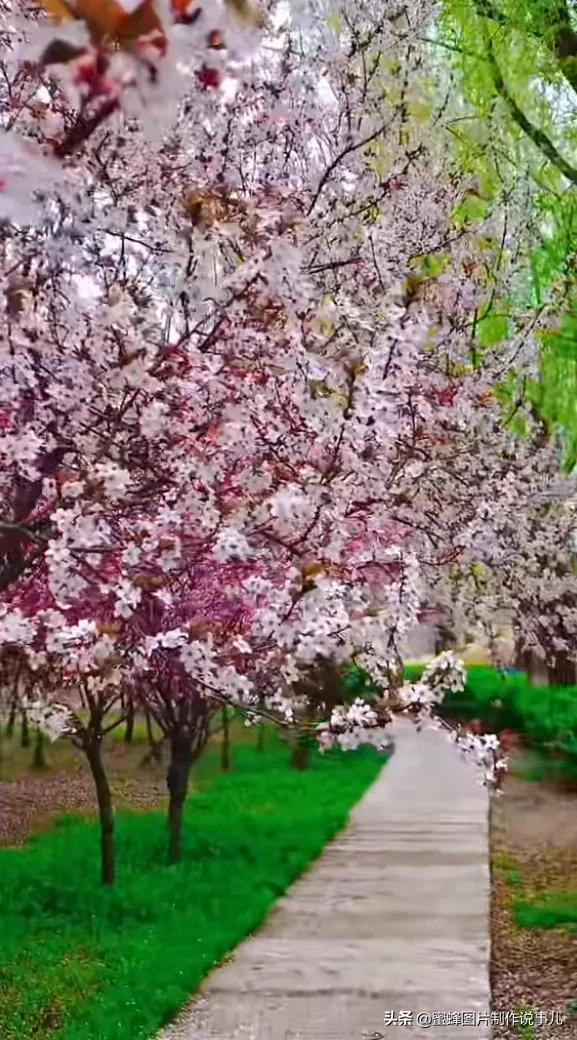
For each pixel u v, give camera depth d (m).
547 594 8.85
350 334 4.19
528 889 8.02
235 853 9.25
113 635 3.23
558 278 6.93
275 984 5.80
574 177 7.42
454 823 11.32
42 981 5.65
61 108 3.20
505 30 7.05
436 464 5.28
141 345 3.69
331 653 3.76
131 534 3.30
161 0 1.47
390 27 5.13
